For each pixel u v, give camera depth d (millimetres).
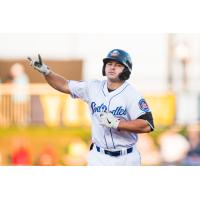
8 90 50188
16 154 47906
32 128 48625
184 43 53188
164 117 49438
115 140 27516
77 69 53188
